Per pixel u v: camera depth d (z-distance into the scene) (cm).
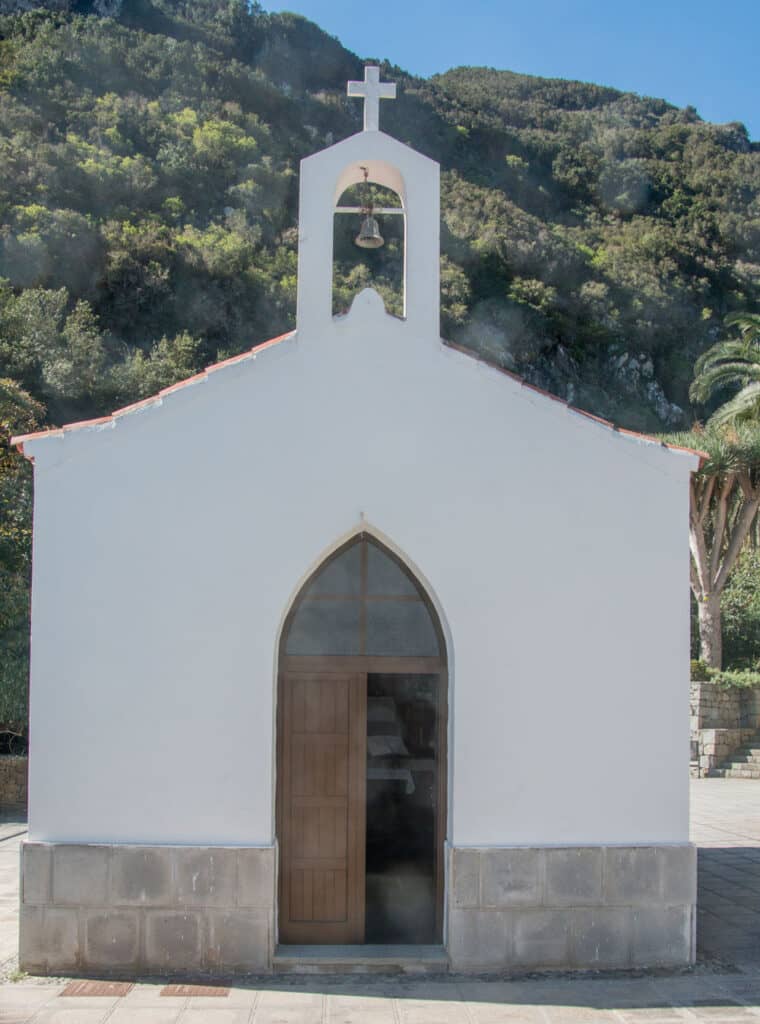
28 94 6400
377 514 665
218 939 624
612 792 652
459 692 654
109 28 7756
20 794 1455
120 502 657
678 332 6512
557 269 6506
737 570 2783
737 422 2345
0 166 5306
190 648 648
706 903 867
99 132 6169
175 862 627
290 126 7556
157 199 5803
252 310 5138
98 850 627
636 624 668
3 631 1484
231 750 641
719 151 8331
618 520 675
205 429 665
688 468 682
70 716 640
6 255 4650
